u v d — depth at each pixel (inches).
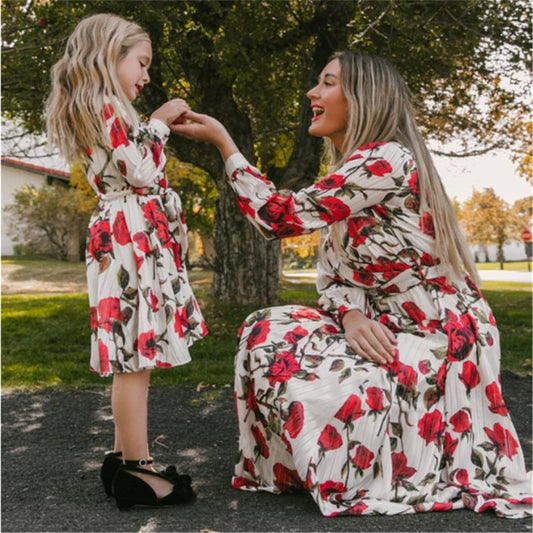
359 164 82.3
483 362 83.3
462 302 85.4
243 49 235.0
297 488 83.8
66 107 84.5
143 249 82.4
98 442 117.5
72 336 257.8
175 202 87.8
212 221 454.6
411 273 84.2
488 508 76.6
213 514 77.6
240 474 88.0
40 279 639.1
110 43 83.4
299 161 302.8
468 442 81.4
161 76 280.5
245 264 328.2
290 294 423.5
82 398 155.0
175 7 221.3
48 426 129.3
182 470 98.7
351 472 76.9
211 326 271.1
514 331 268.4
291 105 354.0
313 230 83.9
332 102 88.1
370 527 71.4
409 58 281.7
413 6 230.8
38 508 82.4
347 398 76.6
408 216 83.4
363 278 86.4
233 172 87.0
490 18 228.7
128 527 74.4
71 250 919.7
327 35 285.7
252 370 81.5
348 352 80.4
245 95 331.9
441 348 81.7
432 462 79.0
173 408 143.1
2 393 160.4
